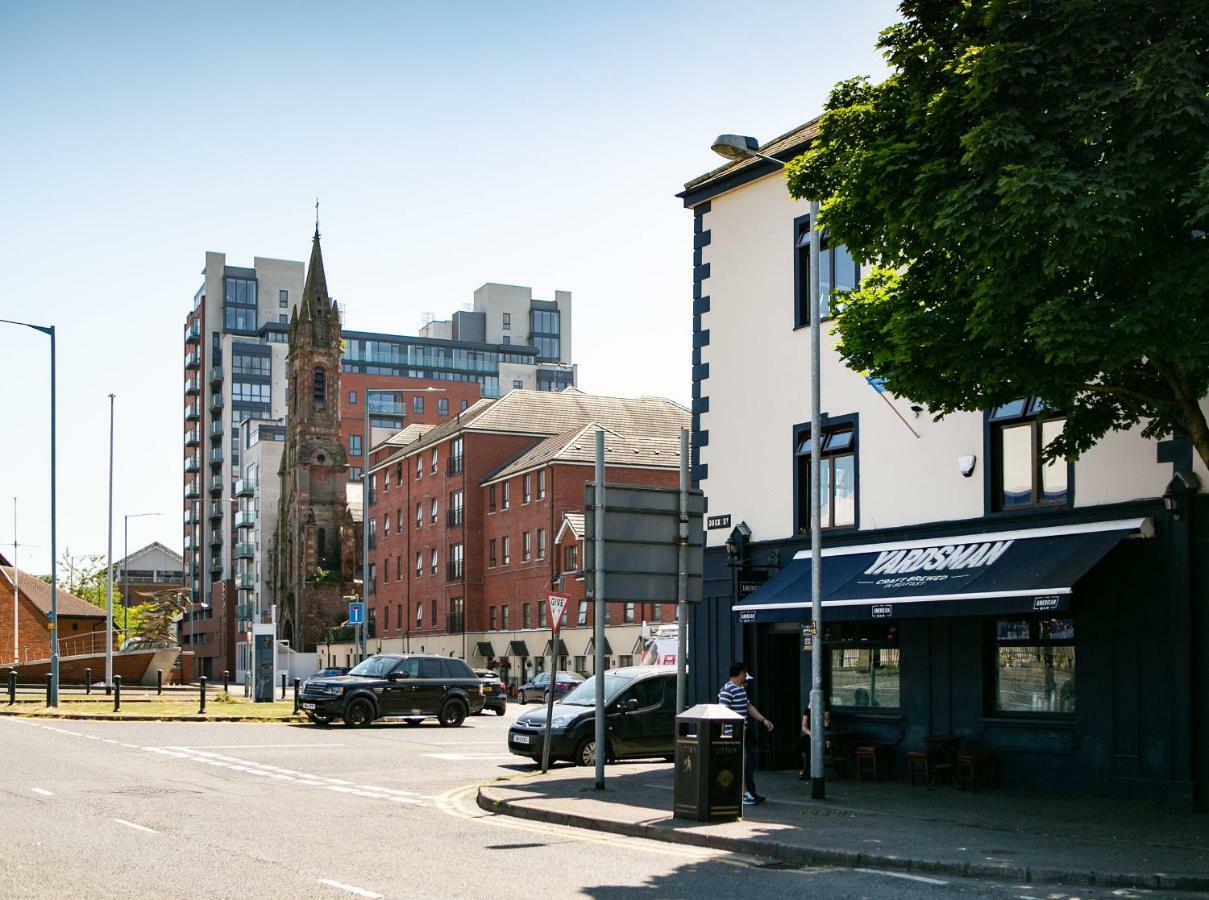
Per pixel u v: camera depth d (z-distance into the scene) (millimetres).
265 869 10992
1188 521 15078
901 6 14008
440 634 76312
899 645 18750
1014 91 12000
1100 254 11461
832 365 20469
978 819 14102
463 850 12367
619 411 78000
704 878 10820
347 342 149000
